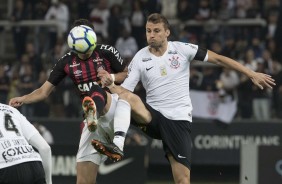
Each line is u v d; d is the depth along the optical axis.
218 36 56.97
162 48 28.08
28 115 53.59
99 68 27.34
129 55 56.22
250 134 52.62
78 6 60.91
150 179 53.88
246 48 55.94
